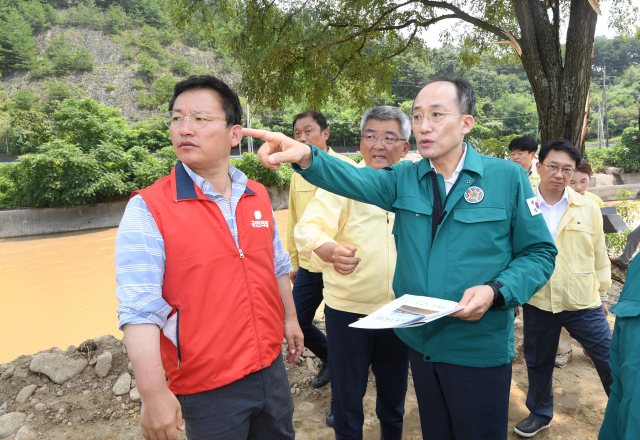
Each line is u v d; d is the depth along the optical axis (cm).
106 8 10706
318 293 293
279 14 816
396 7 764
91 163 1952
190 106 136
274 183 2341
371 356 208
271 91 880
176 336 128
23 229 1834
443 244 146
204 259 132
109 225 2033
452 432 156
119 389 282
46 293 967
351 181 150
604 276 272
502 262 143
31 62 8356
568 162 249
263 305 145
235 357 135
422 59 948
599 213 260
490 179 144
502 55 916
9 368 302
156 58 9381
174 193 134
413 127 148
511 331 151
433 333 147
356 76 932
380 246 202
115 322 766
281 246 178
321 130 318
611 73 9400
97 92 7988
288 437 157
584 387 304
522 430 247
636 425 103
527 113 6488
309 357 335
